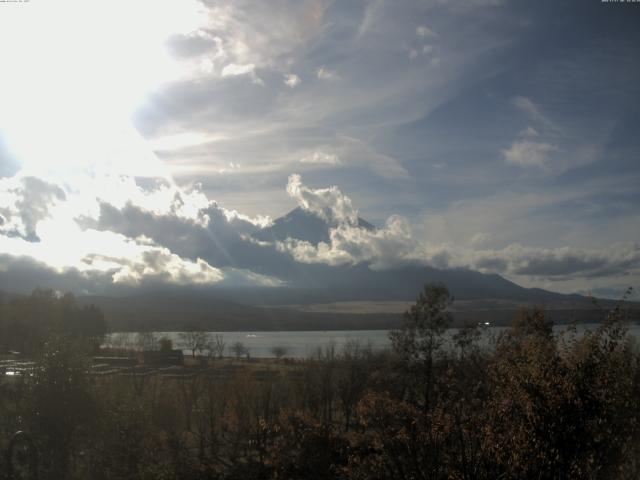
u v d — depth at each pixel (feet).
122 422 110.73
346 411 184.85
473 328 101.24
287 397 201.98
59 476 103.71
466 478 49.24
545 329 83.82
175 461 132.87
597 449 44.68
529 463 45.39
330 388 205.77
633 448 45.27
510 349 58.65
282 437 135.54
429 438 54.49
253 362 400.67
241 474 137.90
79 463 107.86
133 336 622.13
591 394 45.39
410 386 131.13
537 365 47.83
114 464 107.96
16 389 111.55
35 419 105.50
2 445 103.24
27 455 101.50
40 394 106.22
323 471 120.67
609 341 47.19
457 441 53.11
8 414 107.55
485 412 51.26
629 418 45.55
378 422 59.93
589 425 45.01
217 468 144.36
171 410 153.38
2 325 439.22
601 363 46.44
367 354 254.88
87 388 109.19
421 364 135.74
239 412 170.30
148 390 178.81
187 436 158.51
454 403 57.77
